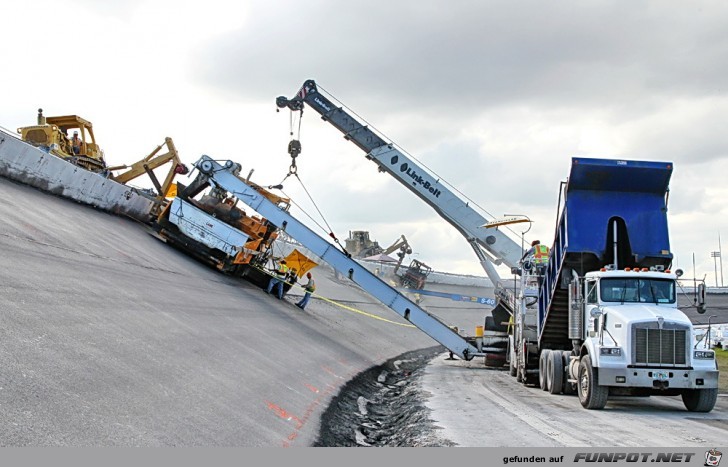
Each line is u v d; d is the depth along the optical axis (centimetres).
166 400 1015
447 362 3275
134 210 3150
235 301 2380
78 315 1230
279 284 3144
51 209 2317
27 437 711
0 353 888
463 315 6178
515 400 1681
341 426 1377
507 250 2947
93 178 2806
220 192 3141
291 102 3019
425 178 2988
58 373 913
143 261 2253
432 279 6775
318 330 2764
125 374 1036
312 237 2916
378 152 2989
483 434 1138
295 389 1527
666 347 1455
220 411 1088
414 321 2894
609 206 1758
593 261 1783
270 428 1129
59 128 3116
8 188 2291
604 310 1566
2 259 1395
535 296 2262
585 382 1526
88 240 2116
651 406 1619
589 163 1714
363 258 6366
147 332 1340
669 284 1609
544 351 1938
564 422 1281
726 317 5281
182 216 2922
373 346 3164
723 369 2838
